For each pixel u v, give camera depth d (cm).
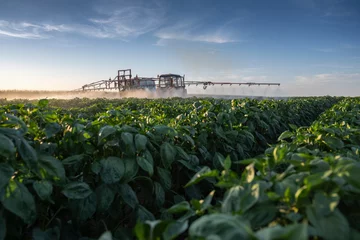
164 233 164
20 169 270
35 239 257
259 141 739
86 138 329
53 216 308
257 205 179
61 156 353
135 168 329
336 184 174
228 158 226
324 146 385
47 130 325
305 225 124
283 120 977
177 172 429
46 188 269
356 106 1005
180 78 4825
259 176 204
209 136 540
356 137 445
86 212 301
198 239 133
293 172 215
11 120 283
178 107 893
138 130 384
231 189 191
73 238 316
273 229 130
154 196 372
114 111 452
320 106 1694
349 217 196
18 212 235
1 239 227
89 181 351
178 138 462
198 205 205
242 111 689
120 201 348
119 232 324
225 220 136
